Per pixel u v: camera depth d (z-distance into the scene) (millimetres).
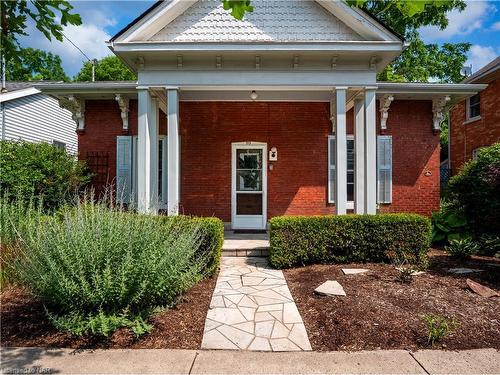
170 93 5898
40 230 3455
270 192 8047
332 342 2939
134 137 7809
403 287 4070
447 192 7484
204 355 2727
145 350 2779
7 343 2834
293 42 5488
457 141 12664
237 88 6035
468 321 3221
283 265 5137
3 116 9703
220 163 8047
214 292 4078
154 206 5141
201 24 6066
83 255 3020
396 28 14148
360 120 6273
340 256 5301
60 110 12391
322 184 8047
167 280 3268
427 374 2459
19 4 2229
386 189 7848
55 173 6934
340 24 6066
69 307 2965
